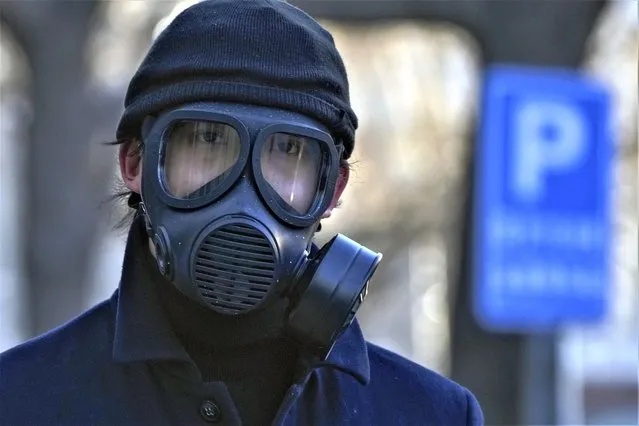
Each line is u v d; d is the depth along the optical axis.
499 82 8.55
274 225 3.57
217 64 3.63
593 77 10.29
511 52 10.70
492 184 8.55
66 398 3.68
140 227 3.84
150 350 3.60
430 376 4.19
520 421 10.03
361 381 3.89
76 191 12.79
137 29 14.51
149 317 3.66
